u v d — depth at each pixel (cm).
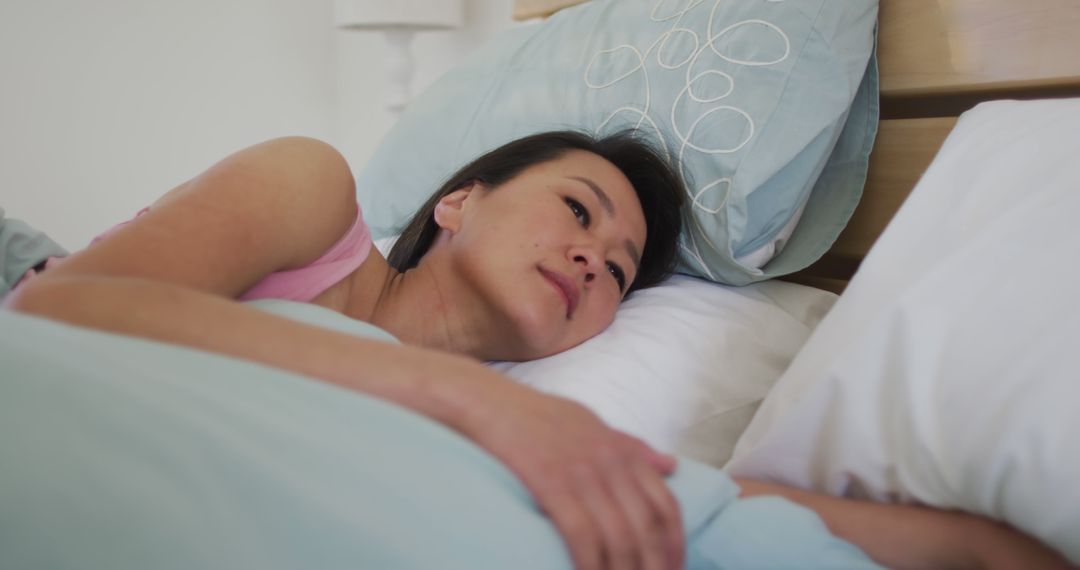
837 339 69
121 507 36
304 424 44
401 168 135
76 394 40
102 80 238
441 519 42
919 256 69
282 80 271
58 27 229
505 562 43
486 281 90
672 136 107
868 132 113
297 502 39
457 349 94
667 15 118
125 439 39
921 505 61
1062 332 55
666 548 48
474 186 103
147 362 45
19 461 37
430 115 137
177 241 65
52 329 46
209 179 72
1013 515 55
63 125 234
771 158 102
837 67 106
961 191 71
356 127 280
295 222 75
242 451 40
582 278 93
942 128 108
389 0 210
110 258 61
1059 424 53
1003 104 80
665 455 55
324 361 53
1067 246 60
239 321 54
